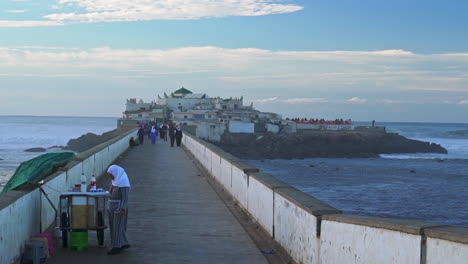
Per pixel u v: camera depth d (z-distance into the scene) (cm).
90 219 862
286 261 812
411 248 464
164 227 1052
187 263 796
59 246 879
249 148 10344
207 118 12500
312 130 13238
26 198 813
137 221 1109
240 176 1308
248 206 1183
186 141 3678
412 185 5550
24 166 1138
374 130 13738
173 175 2014
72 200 860
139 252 852
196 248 888
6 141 12112
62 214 862
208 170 2120
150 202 1362
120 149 2956
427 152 12244
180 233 1001
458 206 4034
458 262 407
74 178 1256
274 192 930
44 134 15950
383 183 5753
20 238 773
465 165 8644
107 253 838
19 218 768
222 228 1052
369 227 539
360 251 557
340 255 608
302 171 7262
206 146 2259
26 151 8900
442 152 12388
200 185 1727
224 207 1301
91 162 1638
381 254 514
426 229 448
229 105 14275
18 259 757
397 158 10375
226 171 1579
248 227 1069
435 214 3694
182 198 1440
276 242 906
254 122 12312
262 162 9012
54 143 11612
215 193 1547
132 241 928
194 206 1310
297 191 882
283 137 10956
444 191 4994
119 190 842
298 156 10138
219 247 898
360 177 6469
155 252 855
